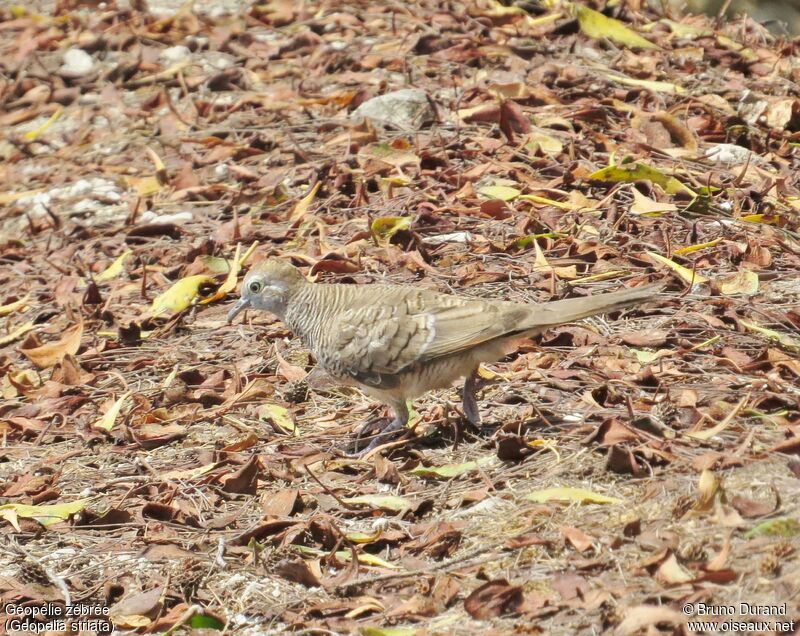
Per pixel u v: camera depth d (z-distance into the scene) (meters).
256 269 10.97
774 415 9.30
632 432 9.21
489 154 14.88
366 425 10.66
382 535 8.84
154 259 14.52
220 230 14.39
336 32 19.77
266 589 8.62
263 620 8.35
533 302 11.70
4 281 14.92
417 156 14.87
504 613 7.76
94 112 18.95
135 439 10.86
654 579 7.66
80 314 13.44
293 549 8.96
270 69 19.06
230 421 10.97
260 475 9.98
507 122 15.02
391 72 17.89
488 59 17.80
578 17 18.33
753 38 18.61
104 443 11.09
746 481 8.44
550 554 8.21
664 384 10.12
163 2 22.56
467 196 14.00
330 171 15.20
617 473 8.95
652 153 14.55
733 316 10.95
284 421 10.83
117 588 8.88
